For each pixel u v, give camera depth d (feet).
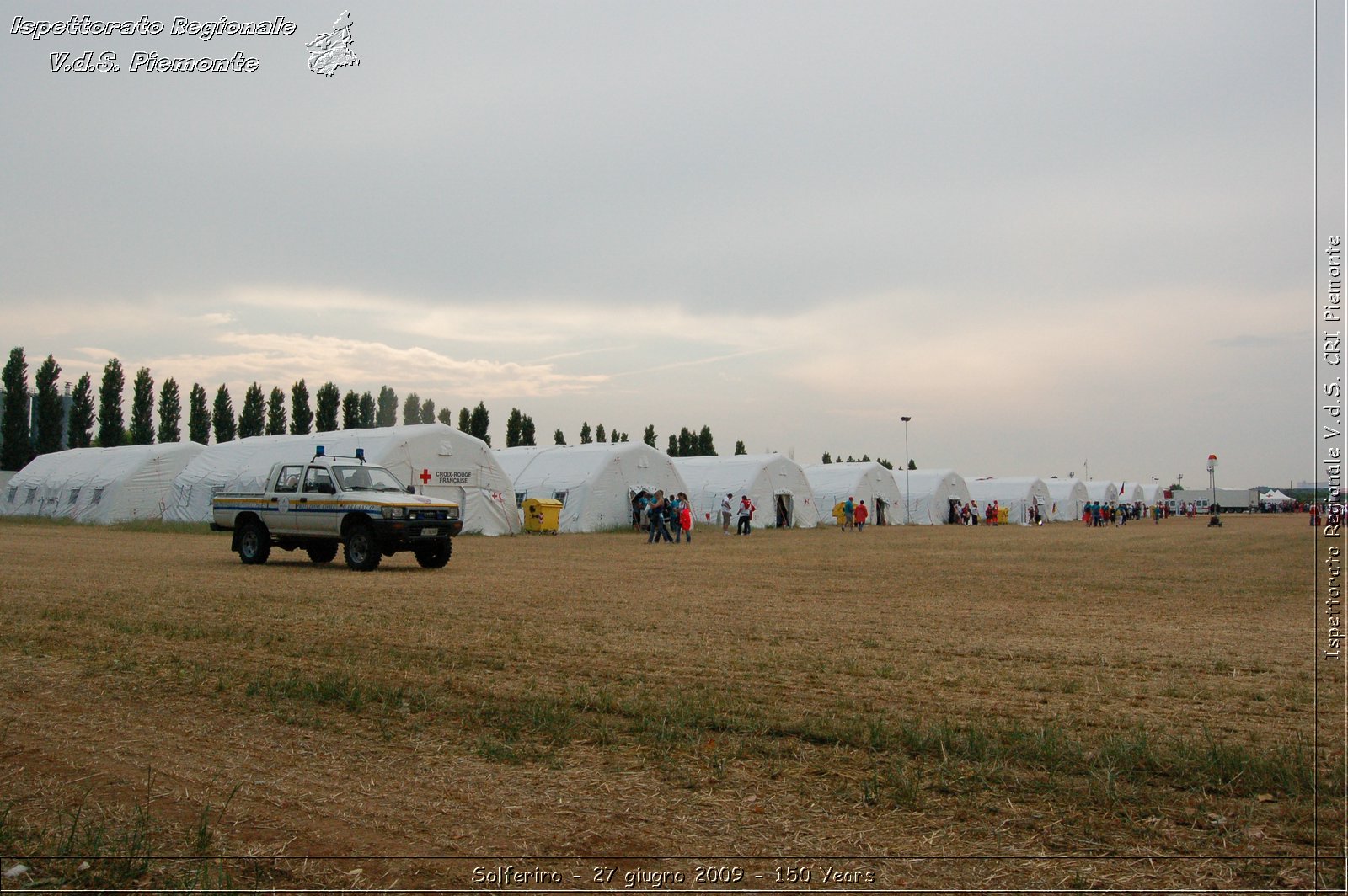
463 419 278.26
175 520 134.00
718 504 168.66
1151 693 26.25
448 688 26.43
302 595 46.83
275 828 16.26
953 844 15.44
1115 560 80.64
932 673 28.86
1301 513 360.07
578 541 107.76
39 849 15.24
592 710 24.07
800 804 17.25
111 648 31.73
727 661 30.53
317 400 252.83
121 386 237.66
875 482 213.87
